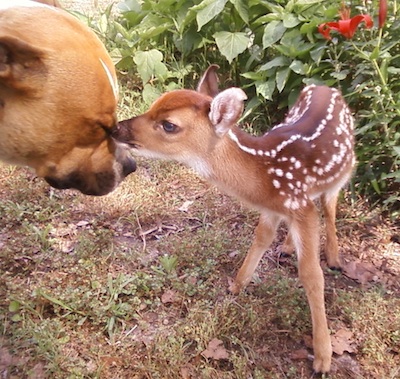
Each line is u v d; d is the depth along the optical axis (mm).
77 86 729
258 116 1324
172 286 942
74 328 873
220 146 770
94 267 963
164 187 1180
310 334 869
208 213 1115
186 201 1155
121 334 864
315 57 1191
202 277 967
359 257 1023
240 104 726
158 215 1113
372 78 1096
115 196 1151
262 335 866
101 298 913
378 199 1124
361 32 1127
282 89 1256
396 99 1066
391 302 904
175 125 753
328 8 1233
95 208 1128
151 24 1461
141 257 1003
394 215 1088
